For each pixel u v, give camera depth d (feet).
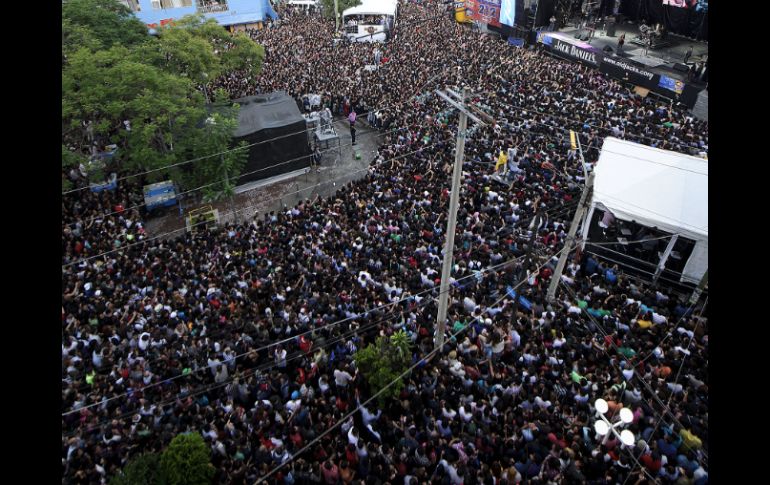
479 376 39.32
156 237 68.69
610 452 33.19
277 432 35.35
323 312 45.37
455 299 47.24
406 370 38.22
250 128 77.56
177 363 40.75
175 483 30.81
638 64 98.84
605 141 63.31
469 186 63.41
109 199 68.59
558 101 86.02
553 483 30.37
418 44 123.13
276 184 82.94
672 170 56.95
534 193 62.23
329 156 90.38
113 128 71.15
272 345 41.78
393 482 32.32
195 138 69.82
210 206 73.82
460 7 149.18
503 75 97.86
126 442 35.45
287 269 51.06
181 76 77.87
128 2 133.49
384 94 94.48
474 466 31.73
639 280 53.06
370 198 63.67
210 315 45.65
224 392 40.27
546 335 43.16
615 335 43.19
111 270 52.75
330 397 39.24
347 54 118.62
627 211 54.19
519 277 47.73
